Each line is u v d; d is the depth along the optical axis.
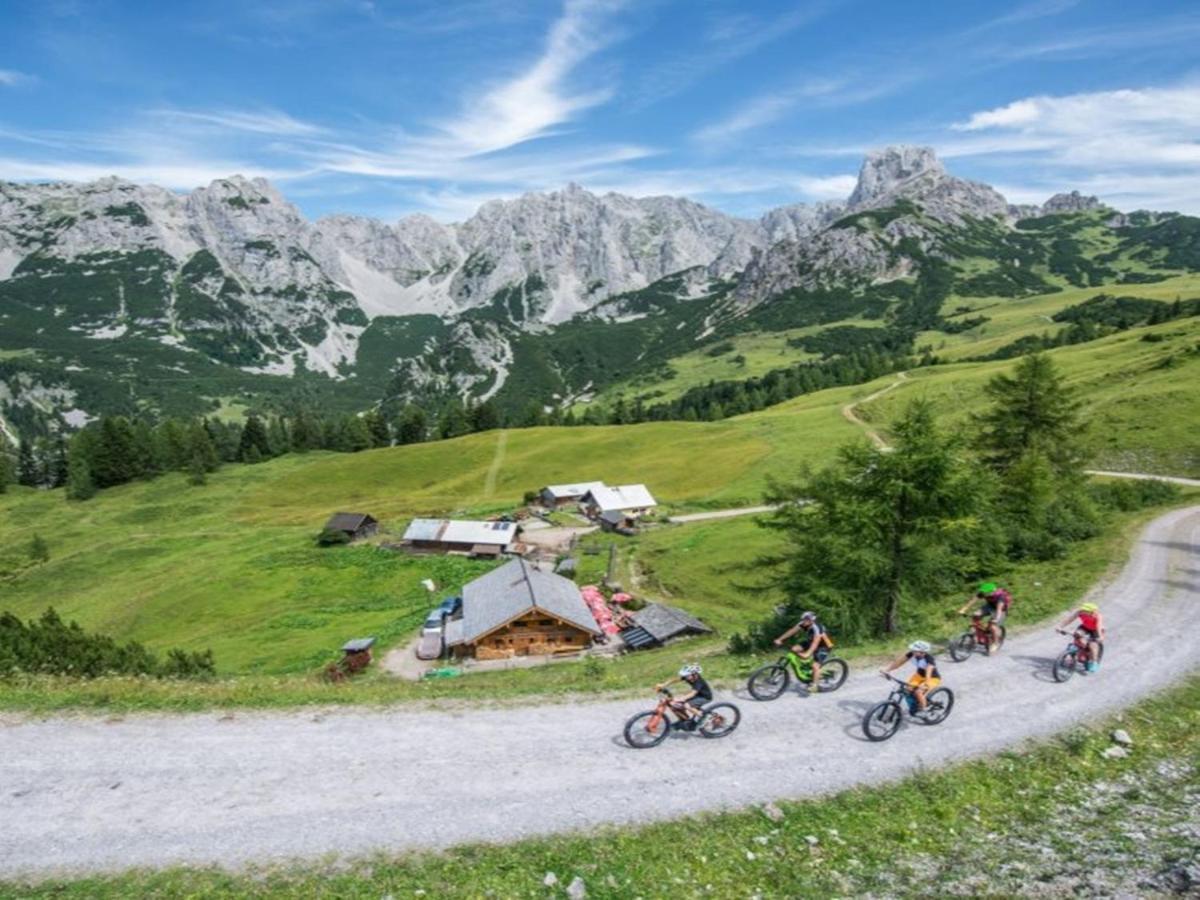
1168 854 12.44
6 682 20.09
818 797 14.61
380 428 194.62
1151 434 81.38
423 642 55.69
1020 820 14.09
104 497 144.00
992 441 51.22
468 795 14.38
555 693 19.25
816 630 19.00
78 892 11.68
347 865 12.37
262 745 16.27
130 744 16.27
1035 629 24.72
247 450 176.75
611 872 12.37
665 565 75.75
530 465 144.50
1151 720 18.09
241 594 81.44
